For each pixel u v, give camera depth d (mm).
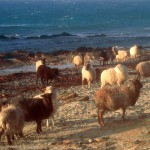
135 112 20391
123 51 54875
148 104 22531
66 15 159875
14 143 17031
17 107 17312
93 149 15125
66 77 37781
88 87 31531
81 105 23578
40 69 34875
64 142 16359
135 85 18328
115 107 17953
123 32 105875
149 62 32594
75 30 112375
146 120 18453
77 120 20172
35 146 16312
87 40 83312
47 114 18500
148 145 15141
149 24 128750
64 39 84938
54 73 36250
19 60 54469
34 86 34281
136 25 125688
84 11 183125
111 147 15242
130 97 18156
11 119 16594
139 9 199250
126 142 15758
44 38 86812
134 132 16906
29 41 80812
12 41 80750
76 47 72375
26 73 42312
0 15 159250
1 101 19750
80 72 42031
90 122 19469
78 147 15523
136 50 55250
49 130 18844
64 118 20922
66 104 24359
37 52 61344
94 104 23734
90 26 121750
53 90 19469
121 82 26594
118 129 17547
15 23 132625
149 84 30047
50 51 66062
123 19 144875
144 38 86750
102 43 78438
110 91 17938
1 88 33812
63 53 61125
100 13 170125
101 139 16281
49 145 16250
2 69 49219
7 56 58969
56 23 132250
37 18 148250
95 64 50250
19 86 34625
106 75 26922
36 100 18438
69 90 30531
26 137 17969
